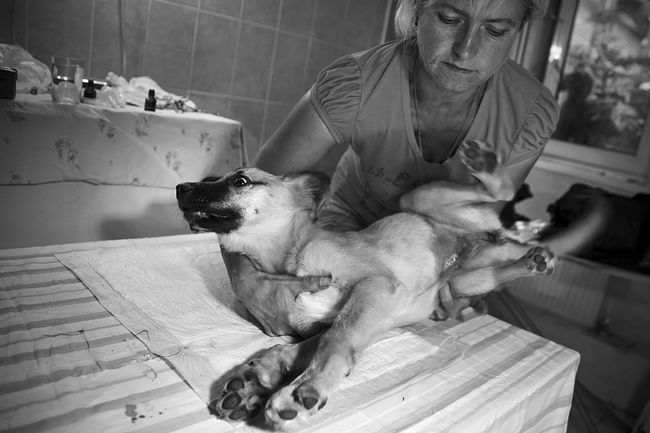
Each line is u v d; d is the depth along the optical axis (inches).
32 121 116.6
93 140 126.2
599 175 161.5
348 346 50.6
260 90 192.5
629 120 159.2
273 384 48.6
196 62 173.9
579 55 166.9
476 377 59.0
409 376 56.7
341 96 70.0
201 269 75.8
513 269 67.0
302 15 193.5
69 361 50.3
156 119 136.2
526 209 163.6
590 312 137.8
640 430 109.0
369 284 56.6
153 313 61.4
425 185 70.3
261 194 63.8
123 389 47.4
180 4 164.9
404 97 70.1
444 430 48.8
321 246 60.8
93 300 62.5
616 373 125.7
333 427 46.3
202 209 62.4
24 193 118.3
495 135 72.8
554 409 67.2
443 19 59.0
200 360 52.8
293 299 58.2
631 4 155.9
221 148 150.8
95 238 131.3
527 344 69.7
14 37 141.2
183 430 43.5
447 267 67.7
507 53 61.7
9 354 50.1
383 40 222.1
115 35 156.7
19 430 40.8
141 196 137.2
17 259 69.8
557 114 73.7
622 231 133.8
